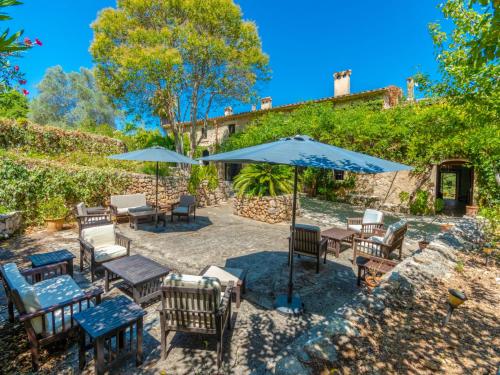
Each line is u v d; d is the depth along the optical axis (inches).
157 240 290.0
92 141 541.6
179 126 663.1
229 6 542.3
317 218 439.8
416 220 452.1
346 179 638.5
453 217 484.1
